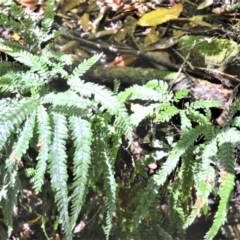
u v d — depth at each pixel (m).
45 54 1.01
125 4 1.29
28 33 1.00
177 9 1.25
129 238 1.06
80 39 1.18
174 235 1.07
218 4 1.26
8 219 0.92
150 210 1.02
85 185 0.89
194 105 0.96
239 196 1.07
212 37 1.11
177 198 1.00
